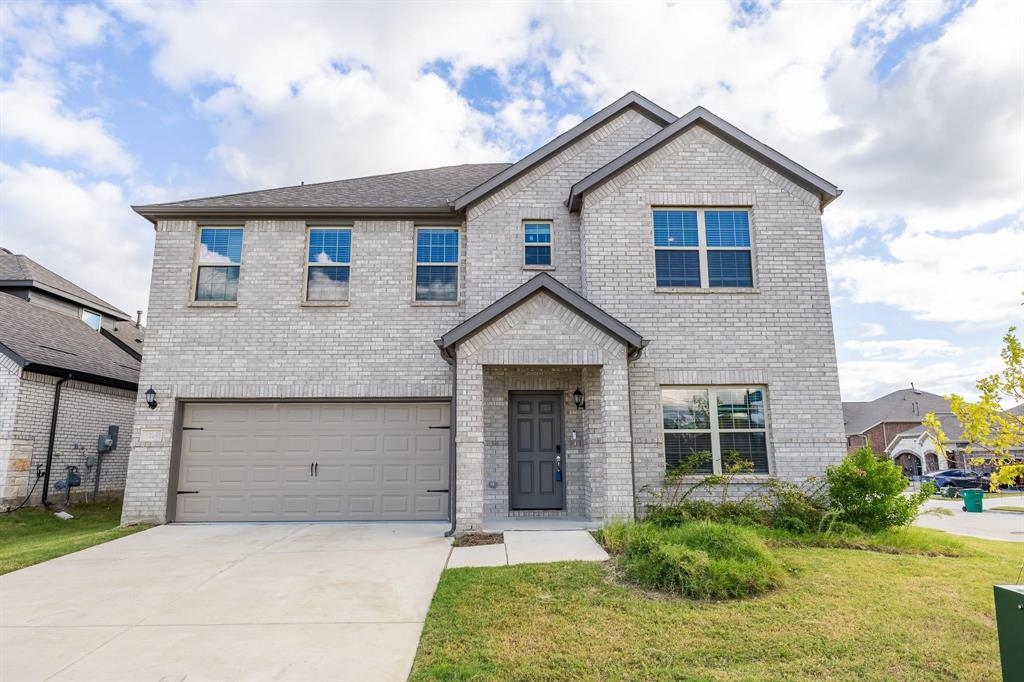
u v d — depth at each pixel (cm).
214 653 471
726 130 1139
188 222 1187
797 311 1096
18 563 772
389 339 1155
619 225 1117
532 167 1202
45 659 461
